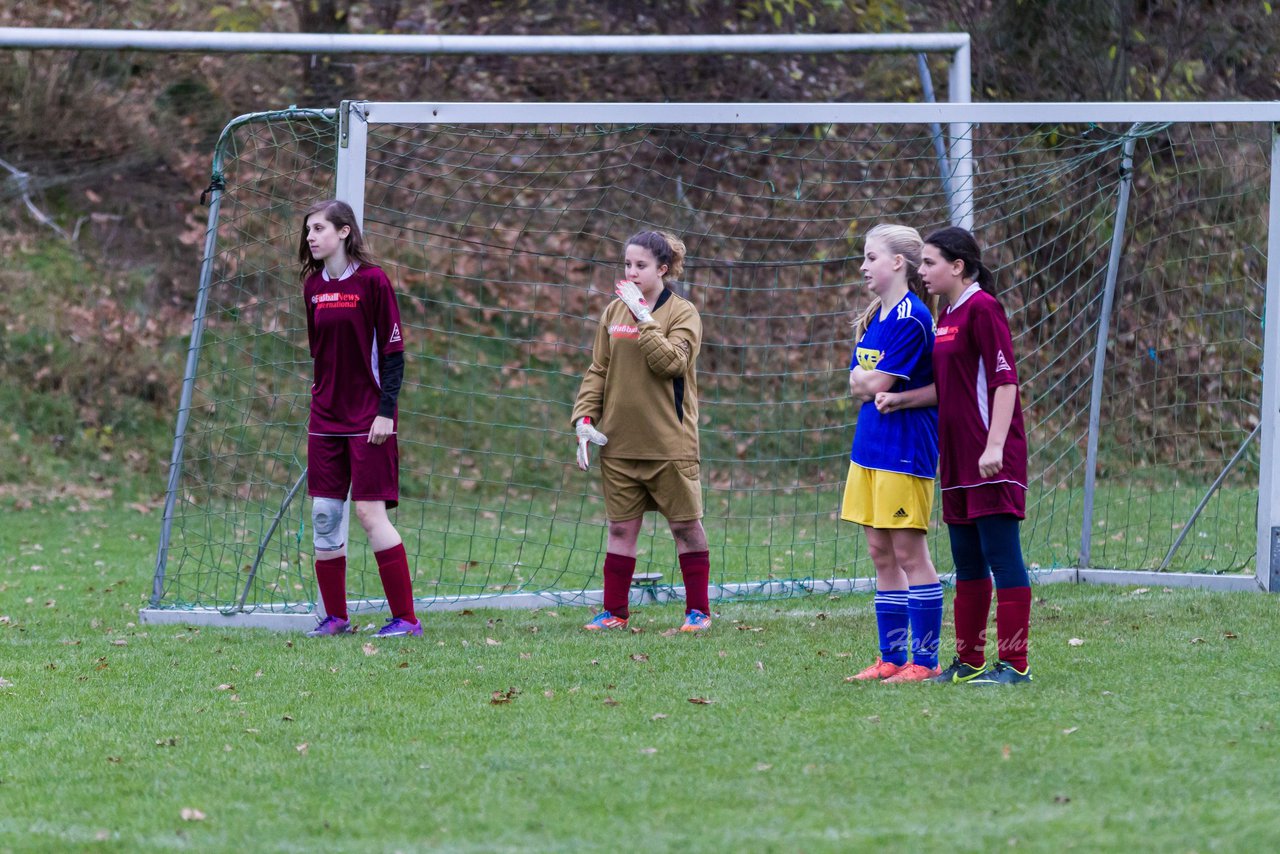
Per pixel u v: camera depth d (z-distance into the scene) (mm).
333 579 22672
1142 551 31891
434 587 29484
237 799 12953
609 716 15930
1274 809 11516
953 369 16797
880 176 51000
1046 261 45750
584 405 22844
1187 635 20281
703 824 11711
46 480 44250
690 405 22531
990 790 12383
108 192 52062
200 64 51250
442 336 49531
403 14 55344
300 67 51594
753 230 50750
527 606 26250
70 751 14922
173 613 24125
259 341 48250
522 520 41688
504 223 51156
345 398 21938
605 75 54219
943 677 17672
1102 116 24375
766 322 49562
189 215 52031
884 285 17812
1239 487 40531
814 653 19953
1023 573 17078
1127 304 46094
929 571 17703
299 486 23703
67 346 48375
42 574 30922
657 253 22141
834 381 48688
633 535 22812
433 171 50875
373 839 11617
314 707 16844
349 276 21531
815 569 30156
